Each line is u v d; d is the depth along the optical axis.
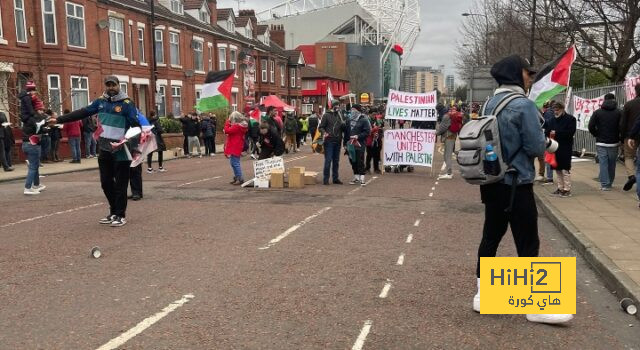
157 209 10.19
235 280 5.86
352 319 4.80
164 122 29.67
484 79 26.34
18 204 10.81
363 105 17.19
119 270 6.22
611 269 5.88
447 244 7.54
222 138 35.12
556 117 10.62
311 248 7.25
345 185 13.63
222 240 7.68
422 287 5.69
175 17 36.22
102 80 28.02
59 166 18.86
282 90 56.97
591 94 19.92
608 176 11.50
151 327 4.59
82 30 26.25
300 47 108.25
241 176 13.73
